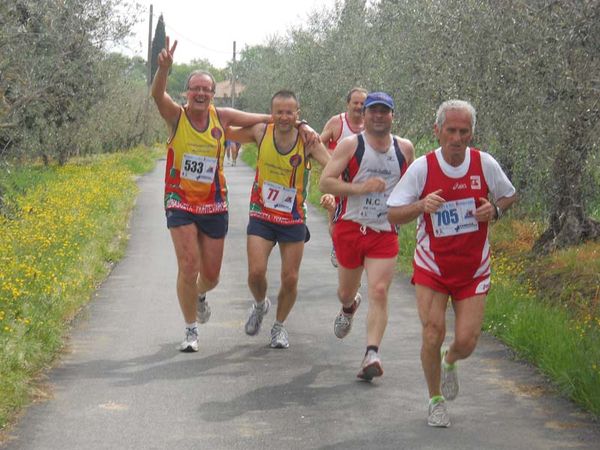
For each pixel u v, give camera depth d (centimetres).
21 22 1571
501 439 602
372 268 736
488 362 796
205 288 854
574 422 638
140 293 1092
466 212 602
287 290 824
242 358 804
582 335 820
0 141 1781
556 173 1086
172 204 805
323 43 2912
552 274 1088
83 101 2414
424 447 585
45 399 682
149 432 613
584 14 850
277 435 607
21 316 840
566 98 926
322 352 827
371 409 664
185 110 799
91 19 1986
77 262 1177
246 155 4750
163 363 784
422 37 1562
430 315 614
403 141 739
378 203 732
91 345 844
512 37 1038
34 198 1864
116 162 3525
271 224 809
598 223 1205
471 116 594
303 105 3016
